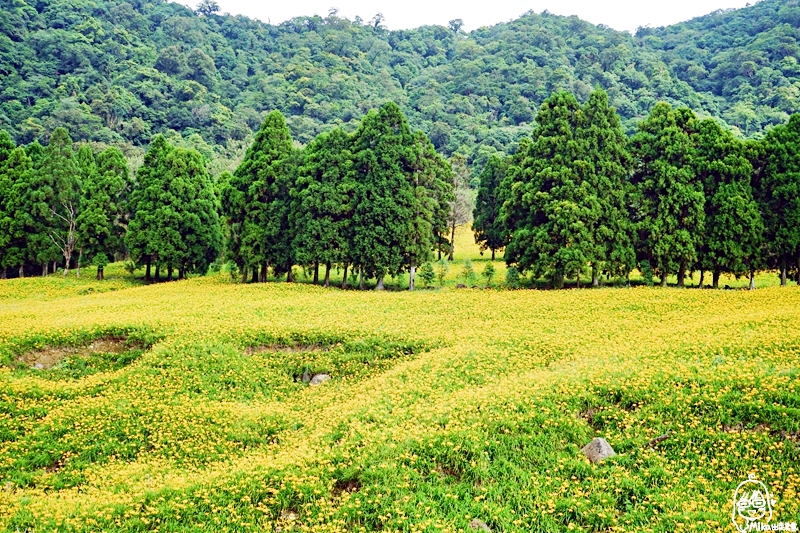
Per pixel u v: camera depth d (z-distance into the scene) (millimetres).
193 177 57906
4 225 57750
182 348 27578
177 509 14703
